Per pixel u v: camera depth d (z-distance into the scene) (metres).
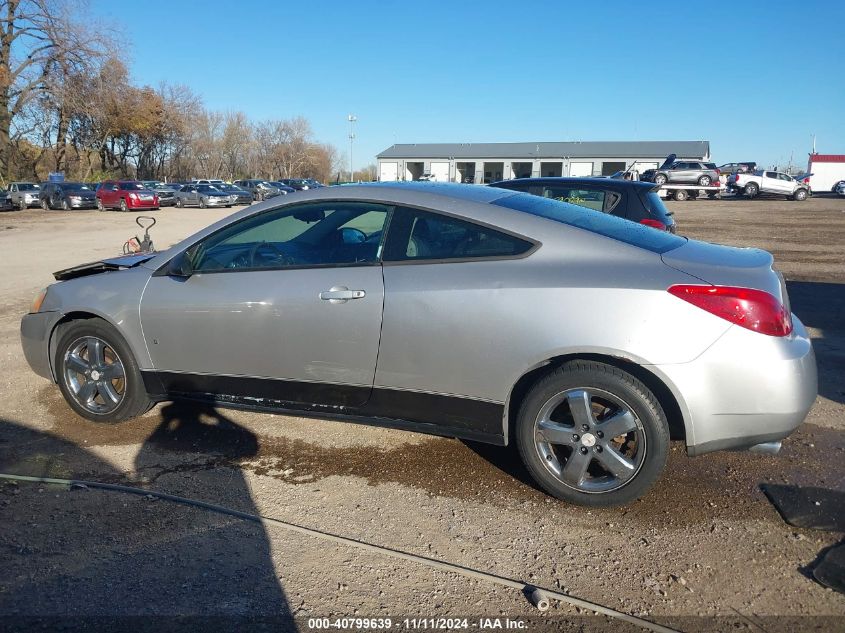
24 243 17.94
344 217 3.91
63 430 4.42
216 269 4.08
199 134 75.56
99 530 3.21
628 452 3.49
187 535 3.18
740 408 3.12
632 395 3.22
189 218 29.50
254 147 84.94
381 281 3.64
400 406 3.70
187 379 4.20
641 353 3.14
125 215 31.67
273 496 3.56
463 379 3.49
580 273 3.31
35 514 3.35
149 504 3.46
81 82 43.88
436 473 3.83
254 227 4.09
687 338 3.12
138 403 4.37
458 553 3.05
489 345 3.39
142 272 4.29
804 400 3.16
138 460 3.99
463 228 3.61
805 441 4.22
